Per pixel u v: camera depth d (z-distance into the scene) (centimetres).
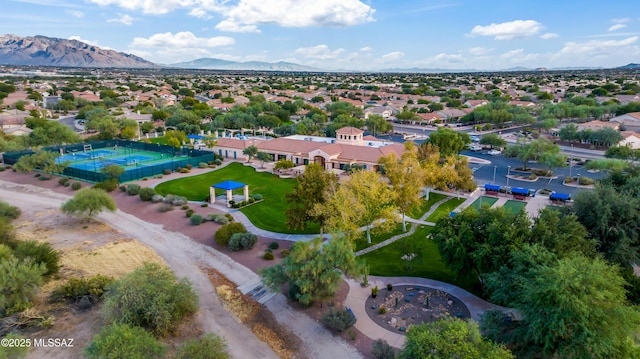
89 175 8712
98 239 5844
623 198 4553
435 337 2689
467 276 4225
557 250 3716
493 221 4141
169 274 4000
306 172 5822
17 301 3897
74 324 3825
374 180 5603
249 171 9900
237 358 3406
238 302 4262
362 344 3538
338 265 3959
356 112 19225
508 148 11006
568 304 2811
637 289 3741
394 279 4659
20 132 13012
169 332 3678
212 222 6475
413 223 6469
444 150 10519
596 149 12288
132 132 13250
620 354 2769
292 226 5594
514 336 3114
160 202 7406
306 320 3916
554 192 8131
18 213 6650
